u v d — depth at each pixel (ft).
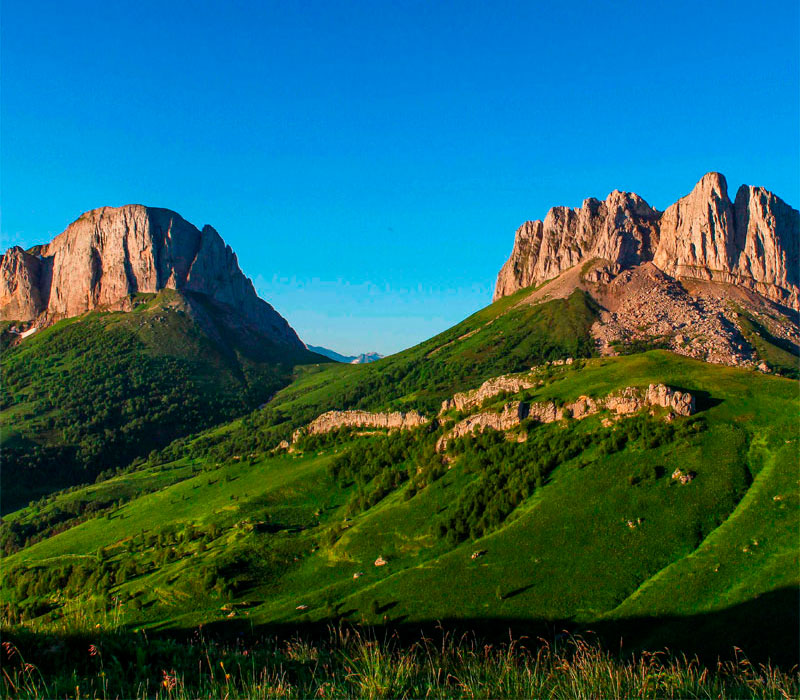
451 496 463.42
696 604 280.31
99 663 100.68
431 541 418.31
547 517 384.88
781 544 304.71
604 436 450.71
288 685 93.40
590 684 92.27
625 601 298.97
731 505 352.90
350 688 95.14
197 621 371.35
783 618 250.37
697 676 101.86
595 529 362.94
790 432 396.78
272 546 466.29
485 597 329.11
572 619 297.94
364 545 438.81
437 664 101.55
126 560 536.42
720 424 421.59
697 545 331.57
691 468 386.93
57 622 114.11
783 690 94.48
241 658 111.96
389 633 316.19
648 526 353.31
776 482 354.33
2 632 102.63
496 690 91.04
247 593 409.69
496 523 405.80
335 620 340.39
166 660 108.37
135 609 407.85
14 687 85.71
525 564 349.41
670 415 435.94
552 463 447.42
